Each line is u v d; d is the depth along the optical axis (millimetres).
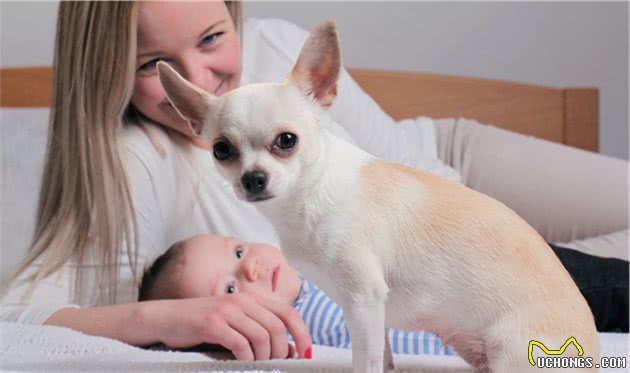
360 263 958
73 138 1793
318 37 1028
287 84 1025
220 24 1729
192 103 1058
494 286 954
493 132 2619
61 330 1392
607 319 1643
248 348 1278
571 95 2971
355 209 975
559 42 3207
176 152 1870
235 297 1374
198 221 1895
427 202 987
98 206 1733
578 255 1687
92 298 1750
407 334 1503
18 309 1562
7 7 2945
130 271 1756
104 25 1691
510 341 939
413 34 3146
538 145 2516
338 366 1182
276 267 1683
